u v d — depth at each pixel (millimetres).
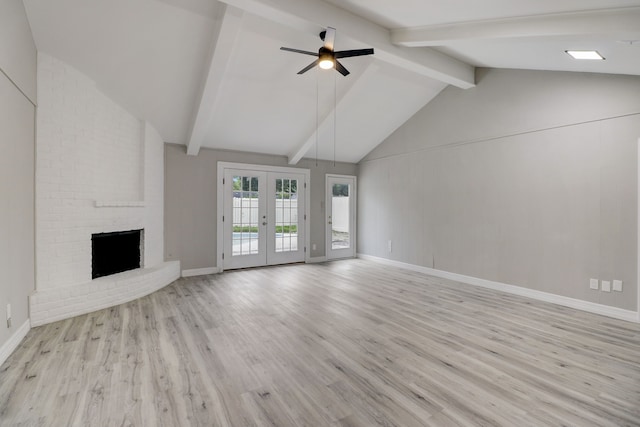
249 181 6082
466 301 4031
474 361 2463
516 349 2672
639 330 3098
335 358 2504
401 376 2242
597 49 2791
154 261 4852
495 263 4613
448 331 3053
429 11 2986
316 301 4012
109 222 3922
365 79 4543
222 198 5758
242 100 4613
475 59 4316
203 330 3051
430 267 5621
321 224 6996
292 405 1909
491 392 2051
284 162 6484
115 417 1784
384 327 3148
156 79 3879
